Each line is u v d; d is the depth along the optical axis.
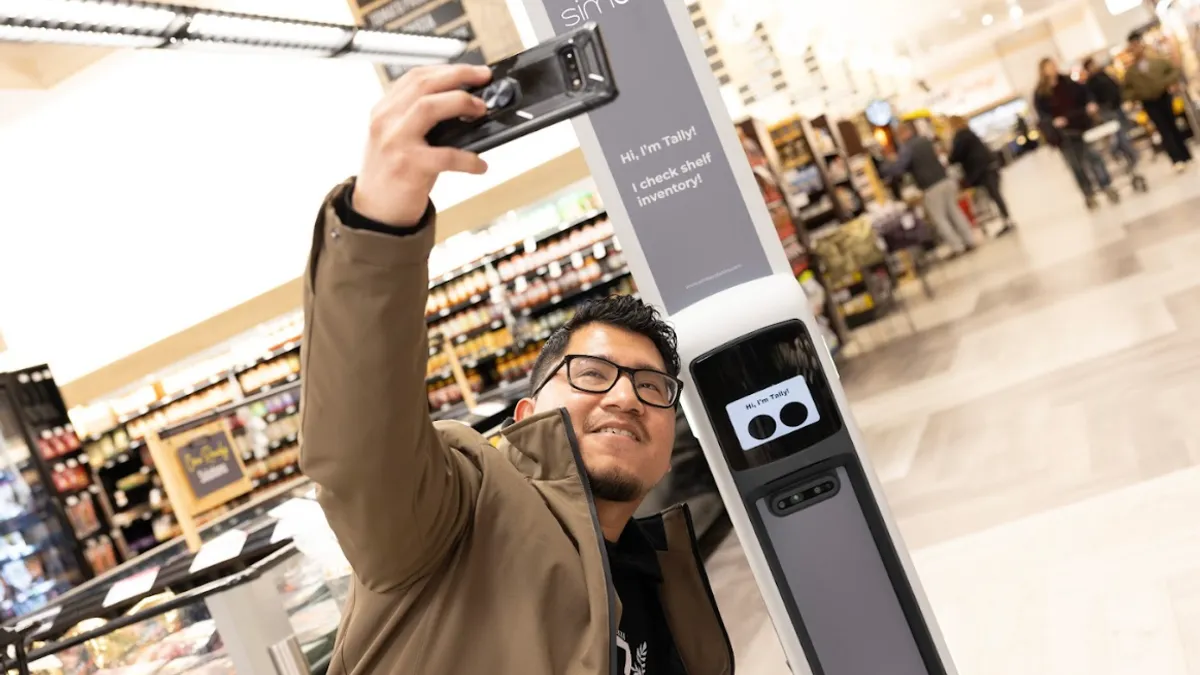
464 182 8.43
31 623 3.43
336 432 1.09
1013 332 7.61
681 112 2.19
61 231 9.47
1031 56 27.72
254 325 8.89
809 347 2.11
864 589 2.17
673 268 2.21
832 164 11.62
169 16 5.49
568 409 1.54
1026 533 3.90
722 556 5.40
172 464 3.60
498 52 7.82
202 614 3.23
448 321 9.01
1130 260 8.40
